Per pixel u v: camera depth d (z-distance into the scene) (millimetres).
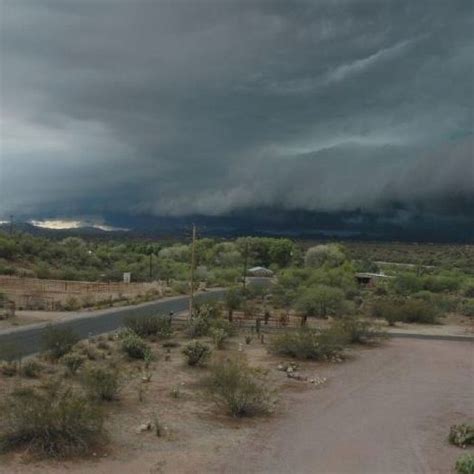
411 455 14883
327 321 49562
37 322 42375
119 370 22250
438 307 61812
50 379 21078
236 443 15000
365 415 18984
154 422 16250
